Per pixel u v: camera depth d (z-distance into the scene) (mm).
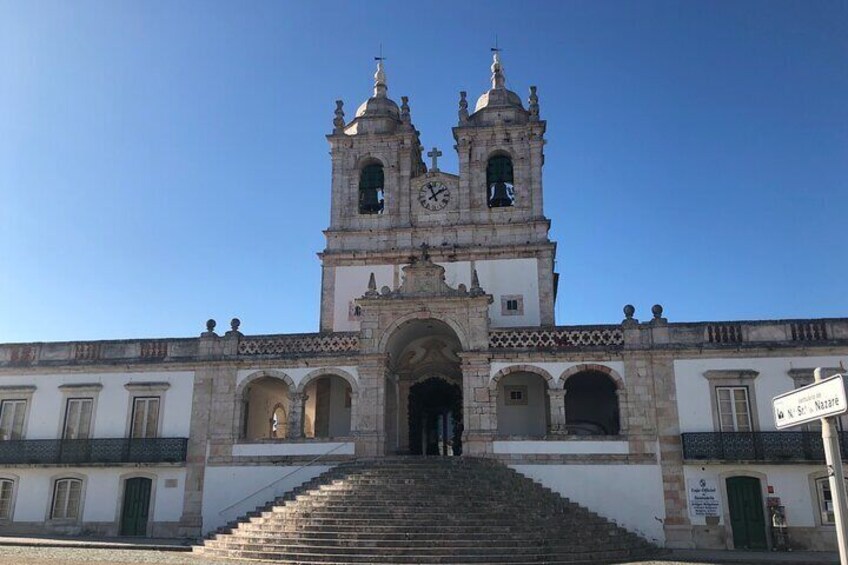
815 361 26797
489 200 35344
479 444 27281
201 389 29656
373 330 29141
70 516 28891
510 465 26938
